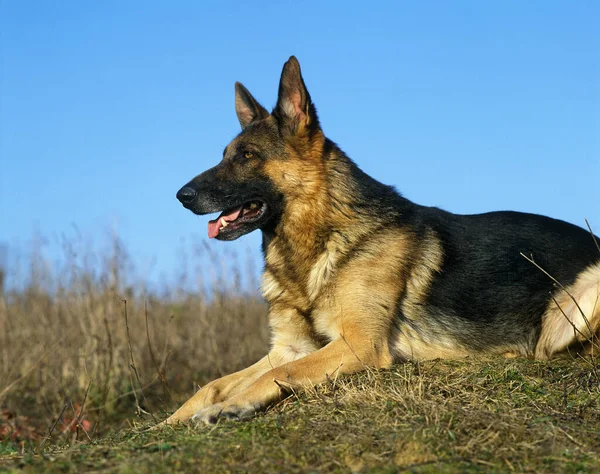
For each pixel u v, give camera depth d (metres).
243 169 2.13
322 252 2.09
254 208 2.15
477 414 1.71
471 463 1.58
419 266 2.10
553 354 2.12
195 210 2.12
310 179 2.11
